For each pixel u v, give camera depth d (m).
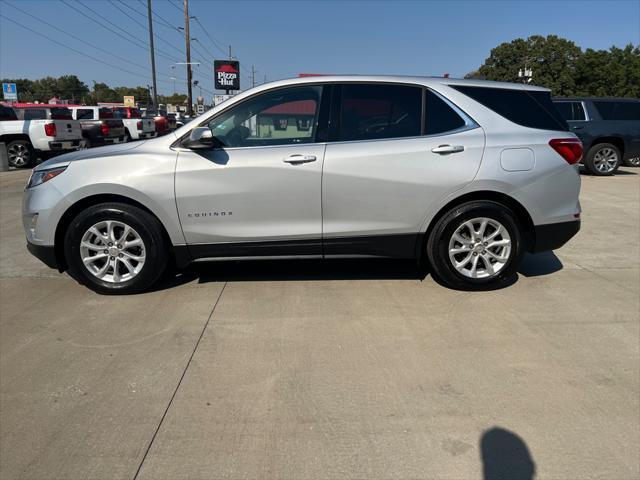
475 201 4.21
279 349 3.38
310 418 2.64
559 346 3.42
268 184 4.07
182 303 4.16
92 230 4.18
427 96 4.25
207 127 4.16
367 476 2.24
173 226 4.14
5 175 12.45
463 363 3.20
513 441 2.46
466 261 4.30
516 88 4.38
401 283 4.62
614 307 4.07
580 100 12.46
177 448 2.42
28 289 4.50
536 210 4.24
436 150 4.09
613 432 2.53
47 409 2.73
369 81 4.23
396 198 4.13
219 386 2.94
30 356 3.29
